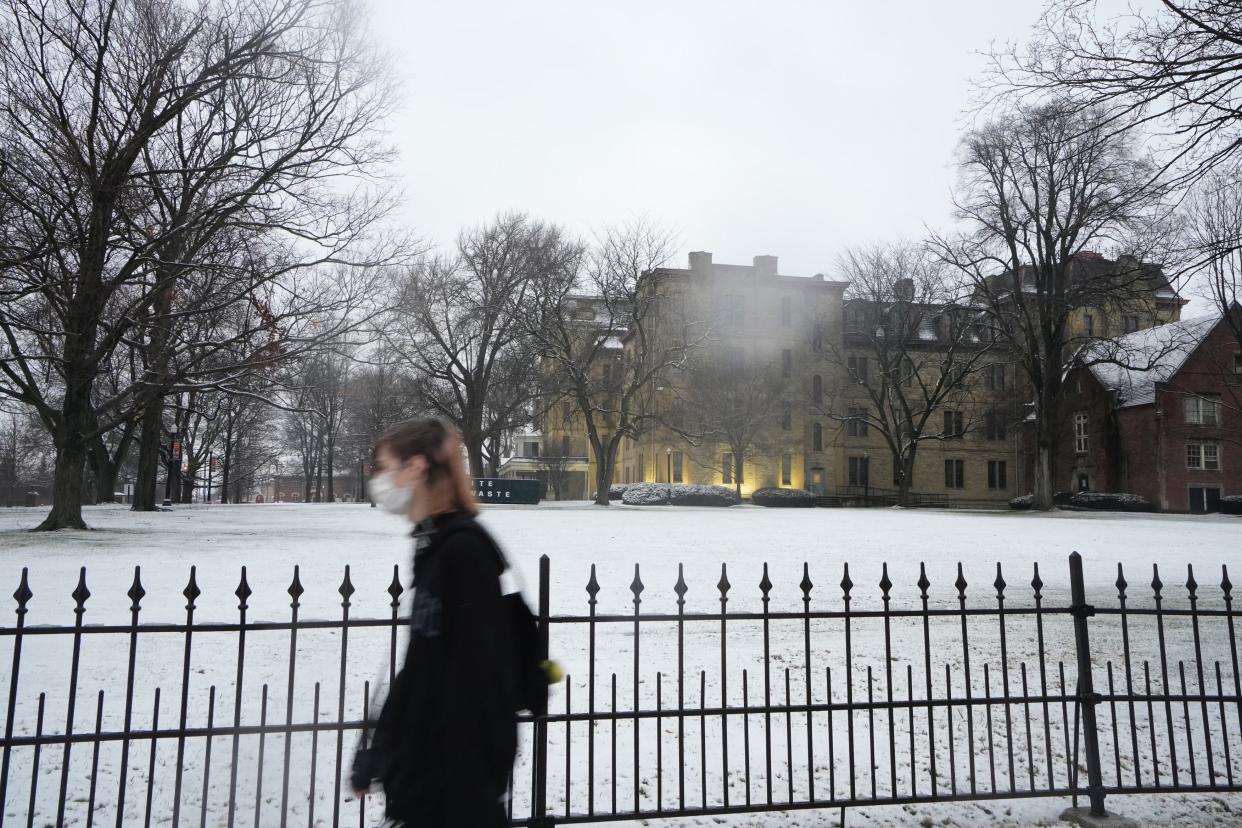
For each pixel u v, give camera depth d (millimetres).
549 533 21000
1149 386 50938
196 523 25188
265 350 22656
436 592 2354
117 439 50156
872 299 52938
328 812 4285
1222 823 4523
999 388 62969
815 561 14773
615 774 3998
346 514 33406
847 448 62938
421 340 46531
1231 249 8047
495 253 45656
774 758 5246
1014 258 42719
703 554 15664
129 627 3502
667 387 55594
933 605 10594
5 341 22641
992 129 28781
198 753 5012
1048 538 21375
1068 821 4523
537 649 2615
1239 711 4773
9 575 11430
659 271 46438
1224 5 6762
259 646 7512
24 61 18484
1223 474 49438
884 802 4266
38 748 3416
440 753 2230
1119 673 7805
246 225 19938
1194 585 4836
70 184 18250
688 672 6973
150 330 23016
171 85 20047
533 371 47906
